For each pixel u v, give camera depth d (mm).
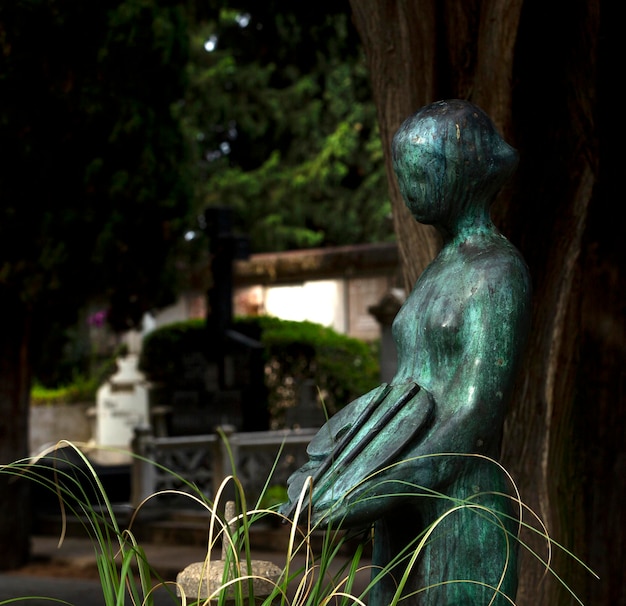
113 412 19859
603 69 4191
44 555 9969
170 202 9633
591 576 4352
